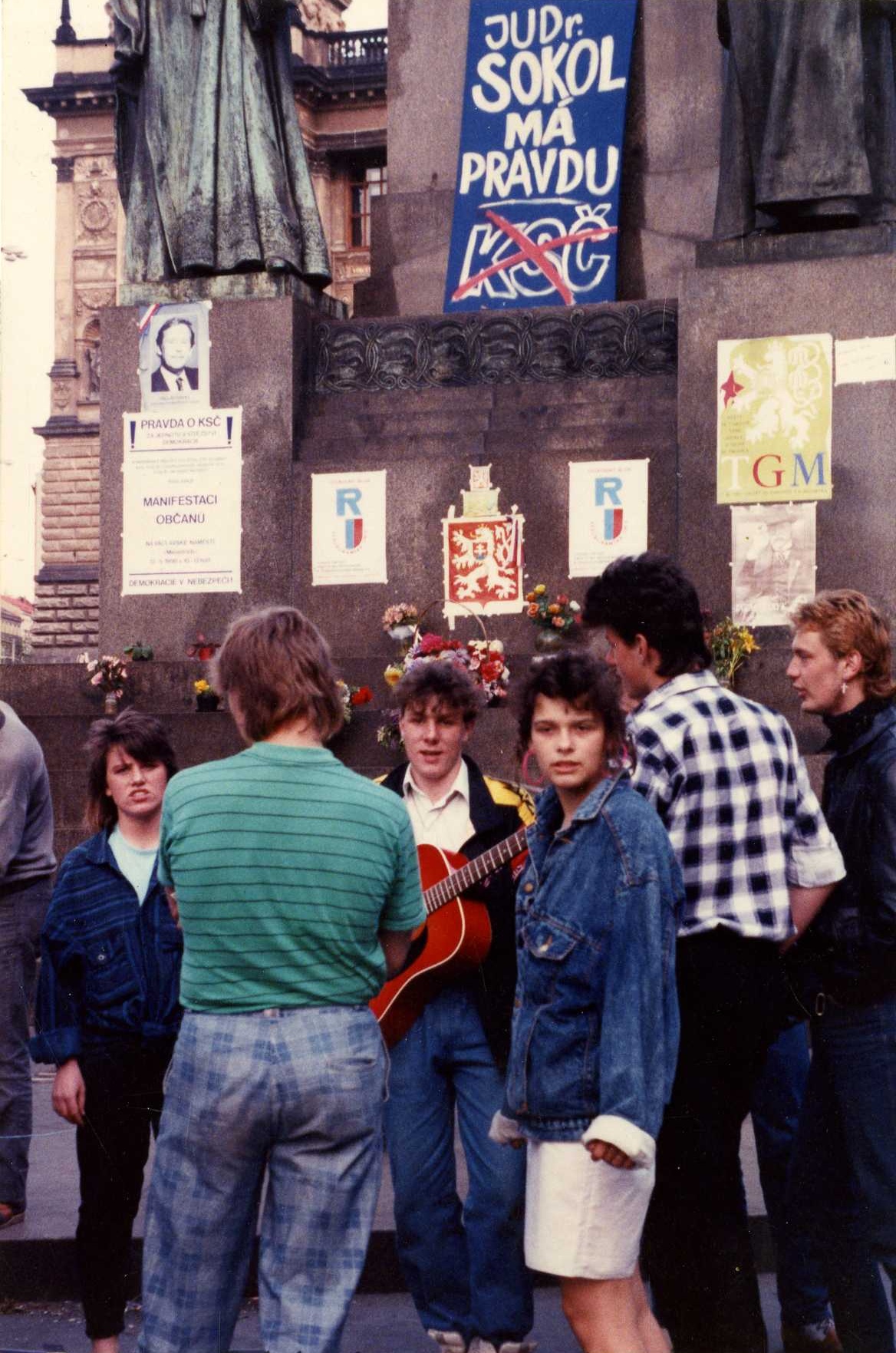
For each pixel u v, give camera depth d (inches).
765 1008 159.3
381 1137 148.1
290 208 596.4
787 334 528.4
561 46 615.8
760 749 161.9
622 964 143.2
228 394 583.8
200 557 581.9
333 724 150.9
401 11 650.2
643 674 166.7
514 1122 154.9
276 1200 144.0
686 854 159.8
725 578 529.0
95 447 1482.5
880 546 517.7
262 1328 142.6
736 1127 161.8
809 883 166.2
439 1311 192.7
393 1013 191.5
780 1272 194.4
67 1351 207.3
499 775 501.0
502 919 192.5
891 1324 183.8
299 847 143.9
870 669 180.5
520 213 612.7
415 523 571.8
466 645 525.0
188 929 145.3
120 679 561.0
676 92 618.8
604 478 558.6
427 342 592.7
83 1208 191.2
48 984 193.9
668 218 616.4
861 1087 175.6
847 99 520.7
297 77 1648.6
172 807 147.9
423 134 646.5
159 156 592.1
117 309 591.2
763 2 527.5
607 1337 145.8
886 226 527.2
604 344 581.9
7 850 247.0
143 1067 191.2
